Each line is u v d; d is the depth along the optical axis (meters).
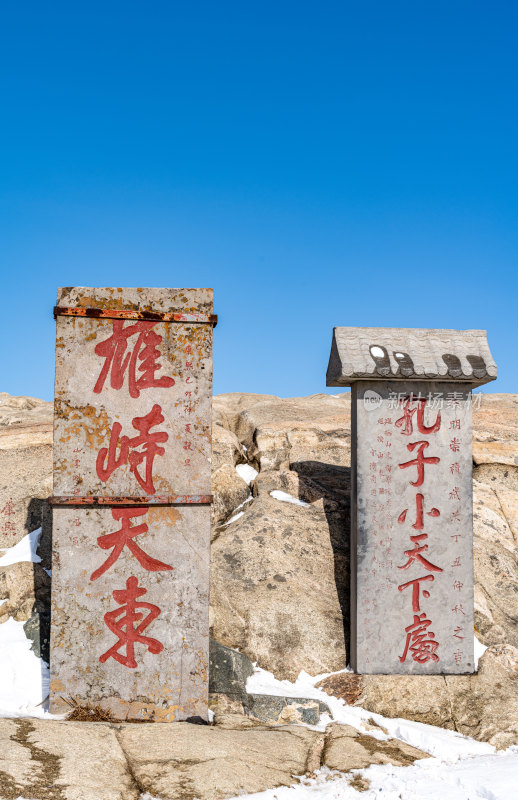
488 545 8.36
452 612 7.16
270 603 7.38
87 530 6.05
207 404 6.27
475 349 7.41
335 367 7.43
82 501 6.01
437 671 7.06
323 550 7.96
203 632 6.12
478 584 7.96
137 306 6.24
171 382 6.25
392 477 7.25
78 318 6.16
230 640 7.11
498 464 9.19
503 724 6.54
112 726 5.54
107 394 6.15
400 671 7.03
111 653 5.99
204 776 4.82
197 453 6.23
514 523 8.74
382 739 6.15
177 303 6.29
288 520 8.25
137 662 6.02
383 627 7.07
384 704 6.75
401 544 7.20
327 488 8.70
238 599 7.39
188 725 5.75
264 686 6.77
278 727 6.08
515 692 6.82
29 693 6.22
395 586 7.14
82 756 4.88
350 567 7.74
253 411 10.55
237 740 5.53
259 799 4.65
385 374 7.12
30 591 7.53
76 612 5.99
